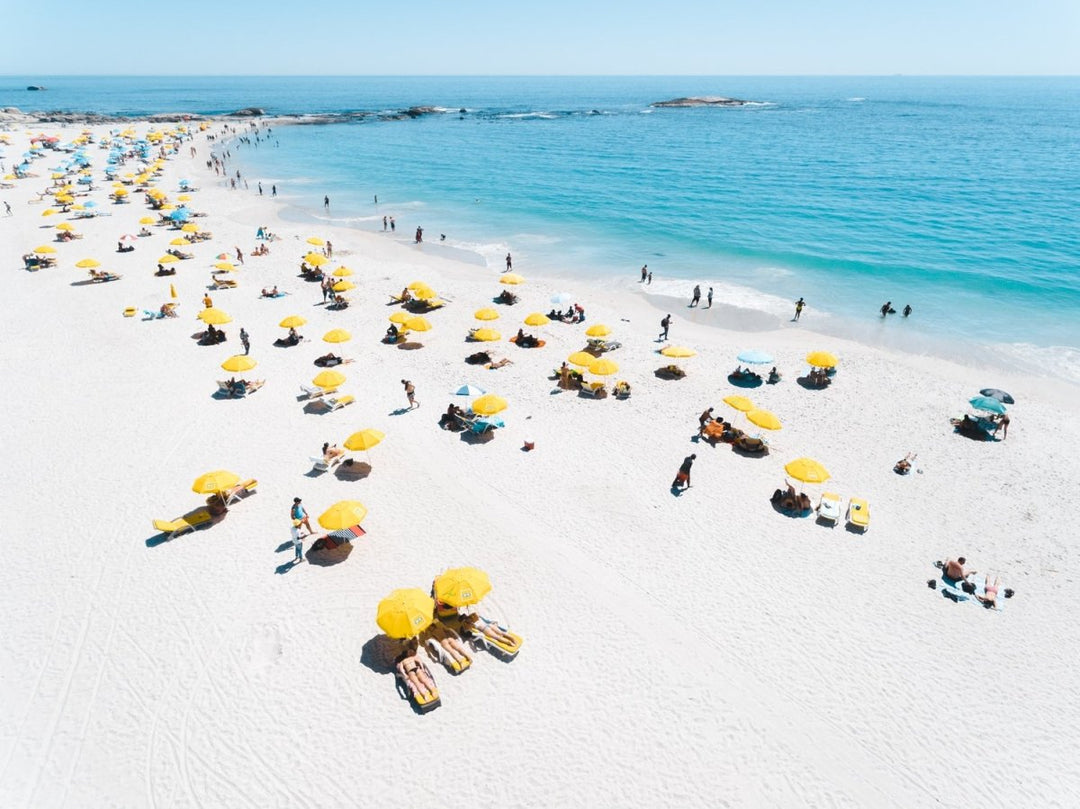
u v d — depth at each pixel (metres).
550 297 36.19
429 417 23.66
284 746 11.89
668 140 114.50
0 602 14.98
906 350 30.97
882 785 11.52
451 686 13.20
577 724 12.44
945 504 19.69
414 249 46.75
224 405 24.17
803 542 17.64
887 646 14.44
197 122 143.75
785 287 39.34
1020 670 14.02
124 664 13.48
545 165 86.06
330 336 26.75
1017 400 26.34
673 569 16.45
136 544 16.94
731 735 12.30
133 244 44.50
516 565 16.44
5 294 34.59
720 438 22.53
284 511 18.36
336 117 157.38
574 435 22.69
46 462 20.34
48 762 11.55
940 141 111.75
